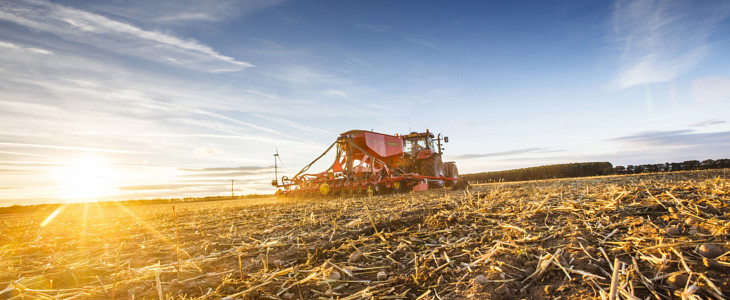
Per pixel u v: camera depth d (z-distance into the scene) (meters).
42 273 2.82
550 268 2.29
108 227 5.58
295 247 3.28
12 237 4.91
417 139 14.63
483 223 3.71
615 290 1.75
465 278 2.32
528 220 3.57
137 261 3.07
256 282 2.40
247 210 7.54
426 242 3.24
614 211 3.46
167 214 7.70
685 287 1.86
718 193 3.62
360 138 11.98
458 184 13.89
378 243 3.27
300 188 12.35
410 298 2.14
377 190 11.23
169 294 2.23
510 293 2.06
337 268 2.64
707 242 2.35
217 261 2.95
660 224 2.92
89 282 2.55
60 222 7.04
